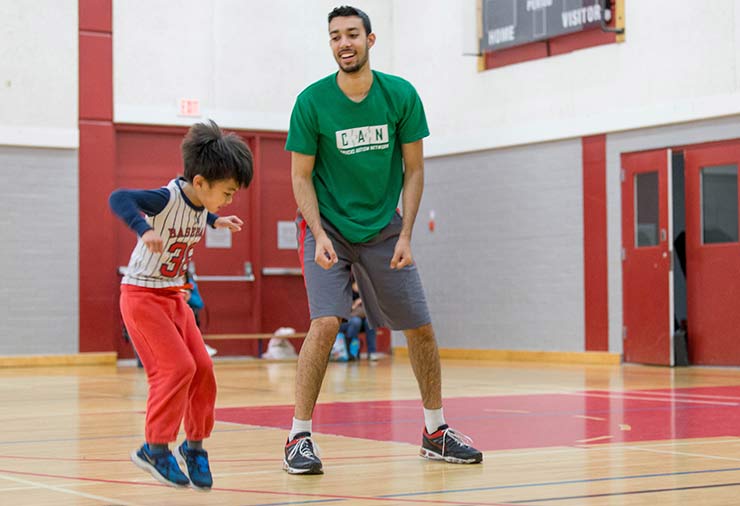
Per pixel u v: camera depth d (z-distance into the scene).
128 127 14.43
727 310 11.70
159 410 3.58
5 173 13.74
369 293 4.73
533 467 4.41
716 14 11.62
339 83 4.56
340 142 4.56
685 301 12.13
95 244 14.16
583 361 12.97
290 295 15.52
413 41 15.20
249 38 15.12
